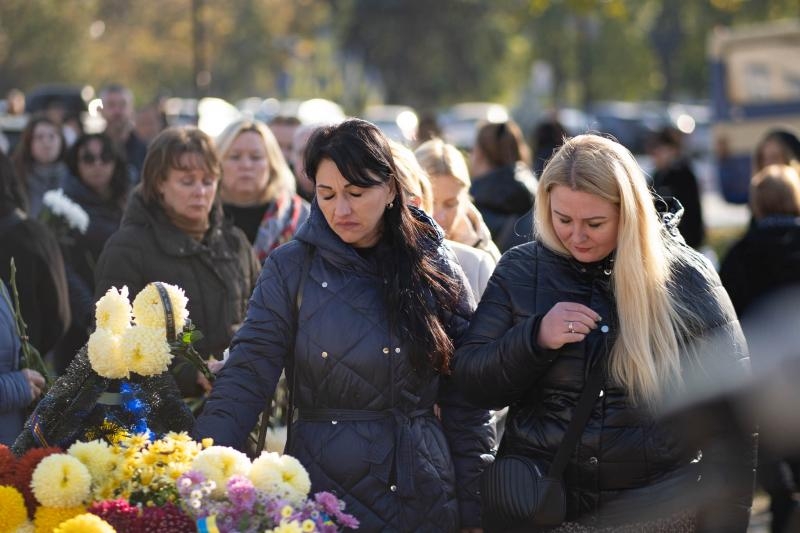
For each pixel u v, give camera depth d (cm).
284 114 1744
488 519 729
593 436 707
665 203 779
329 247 735
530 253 748
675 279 720
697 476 714
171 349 750
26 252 1060
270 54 9356
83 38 7138
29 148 1711
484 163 1505
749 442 711
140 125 2394
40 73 6819
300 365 735
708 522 713
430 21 9056
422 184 895
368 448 724
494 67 9350
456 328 770
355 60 9275
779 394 719
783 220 1283
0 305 926
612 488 711
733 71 4856
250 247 1066
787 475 1186
